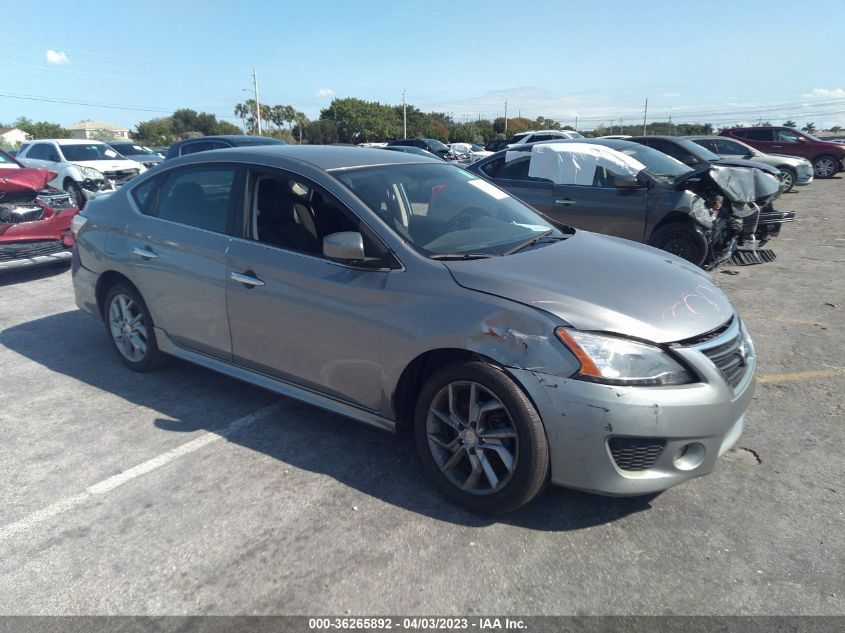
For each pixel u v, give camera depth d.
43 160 14.95
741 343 2.90
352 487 3.12
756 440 3.50
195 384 4.43
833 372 4.40
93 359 4.94
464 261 3.04
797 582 2.42
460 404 2.93
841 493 2.99
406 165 3.93
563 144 7.90
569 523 2.82
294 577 2.50
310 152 3.84
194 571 2.55
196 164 4.07
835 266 7.68
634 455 2.58
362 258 2.99
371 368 3.10
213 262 3.72
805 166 15.98
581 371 2.53
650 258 3.44
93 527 2.85
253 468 3.31
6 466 3.38
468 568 2.54
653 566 2.53
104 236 4.47
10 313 6.22
